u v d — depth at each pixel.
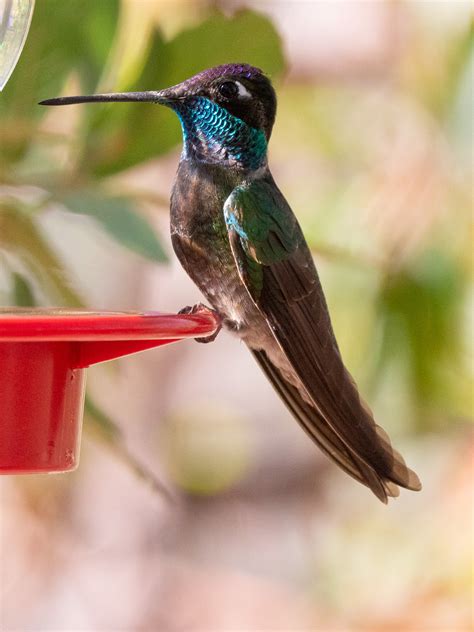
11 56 7.62
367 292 11.04
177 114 7.97
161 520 15.55
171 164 13.74
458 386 11.35
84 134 7.72
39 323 5.39
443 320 10.98
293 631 14.55
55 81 7.73
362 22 13.65
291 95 12.59
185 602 15.27
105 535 15.27
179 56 7.95
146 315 5.85
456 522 13.37
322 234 11.30
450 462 13.32
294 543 15.70
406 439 12.34
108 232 7.28
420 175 11.12
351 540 13.89
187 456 15.59
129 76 7.88
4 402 6.36
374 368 11.20
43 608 14.69
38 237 7.55
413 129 11.45
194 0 11.42
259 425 15.91
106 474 15.15
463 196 10.98
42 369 6.46
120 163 7.76
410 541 13.52
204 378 15.82
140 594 15.22
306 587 15.23
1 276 8.09
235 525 15.82
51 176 7.67
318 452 15.89
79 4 7.71
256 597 15.20
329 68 13.59
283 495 15.86
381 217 11.13
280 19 13.78
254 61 8.18
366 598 13.48
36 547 14.69
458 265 10.92
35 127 7.63
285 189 12.03
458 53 11.00
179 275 14.51
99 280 13.59
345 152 11.95
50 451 6.53
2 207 7.48
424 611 13.05
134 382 15.25
